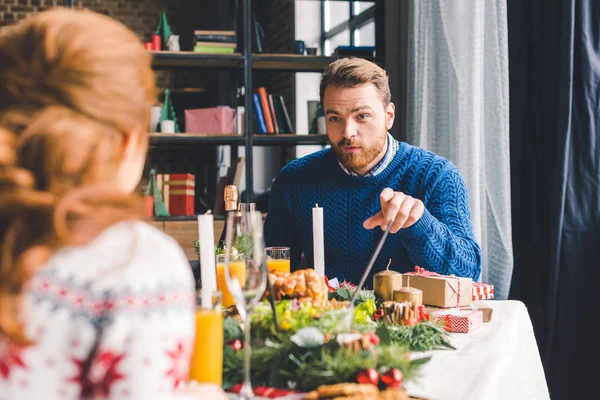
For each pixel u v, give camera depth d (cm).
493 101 273
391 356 85
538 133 271
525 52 274
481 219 276
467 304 135
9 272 51
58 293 52
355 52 371
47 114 53
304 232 204
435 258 168
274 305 95
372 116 185
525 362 148
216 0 578
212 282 119
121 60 56
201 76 570
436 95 303
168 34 376
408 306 117
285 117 371
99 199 53
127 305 51
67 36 55
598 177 259
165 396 51
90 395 52
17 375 52
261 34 388
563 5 256
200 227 120
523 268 279
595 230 260
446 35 286
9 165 52
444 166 195
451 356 107
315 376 83
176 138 357
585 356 262
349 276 197
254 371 89
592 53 258
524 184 278
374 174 195
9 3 546
